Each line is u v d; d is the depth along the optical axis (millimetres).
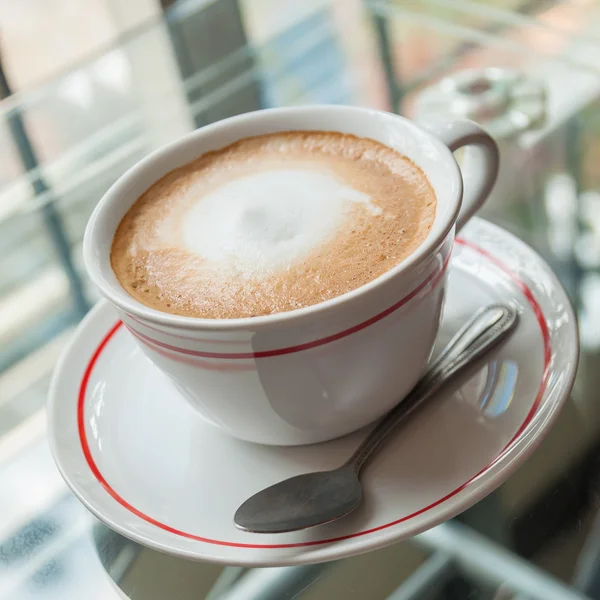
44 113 538
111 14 906
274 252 373
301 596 359
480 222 436
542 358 384
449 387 382
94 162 508
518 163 471
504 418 370
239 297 361
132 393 406
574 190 459
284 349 340
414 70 521
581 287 423
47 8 941
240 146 419
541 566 358
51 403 396
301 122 418
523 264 415
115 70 553
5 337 449
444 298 369
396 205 382
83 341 417
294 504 354
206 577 366
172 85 542
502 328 394
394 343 353
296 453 377
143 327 349
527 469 373
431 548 365
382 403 370
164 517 362
